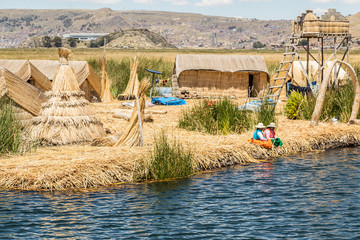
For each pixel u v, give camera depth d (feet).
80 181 33.55
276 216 27.91
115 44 581.94
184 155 38.01
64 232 25.16
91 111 46.14
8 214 27.66
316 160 42.34
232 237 24.76
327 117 57.57
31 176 33.01
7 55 215.72
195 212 28.55
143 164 36.81
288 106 61.16
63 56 45.60
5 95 45.85
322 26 65.21
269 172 38.14
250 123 51.85
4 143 39.55
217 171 38.63
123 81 90.33
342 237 24.79
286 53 67.77
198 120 52.13
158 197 31.42
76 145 42.88
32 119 44.39
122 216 27.73
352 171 38.24
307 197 31.48
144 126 53.78
